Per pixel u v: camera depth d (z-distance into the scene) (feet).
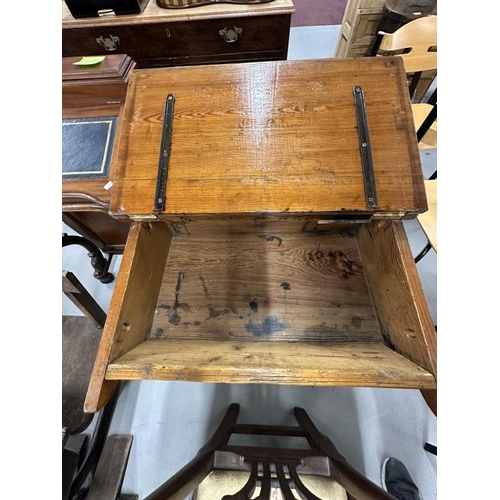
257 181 2.06
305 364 1.71
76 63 2.73
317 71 2.24
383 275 2.33
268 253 2.95
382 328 2.51
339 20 7.48
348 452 3.27
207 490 2.37
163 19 3.59
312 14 7.67
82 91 2.71
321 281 2.79
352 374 1.61
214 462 2.43
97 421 3.33
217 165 2.11
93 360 3.23
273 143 2.12
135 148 2.18
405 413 3.45
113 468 3.18
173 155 2.15
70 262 4.69
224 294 2.77
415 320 1.80
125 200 2.09
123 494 3.12
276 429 3.08
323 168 2.05
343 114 2.14
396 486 2.95
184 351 2.06
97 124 2.70
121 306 1.92
